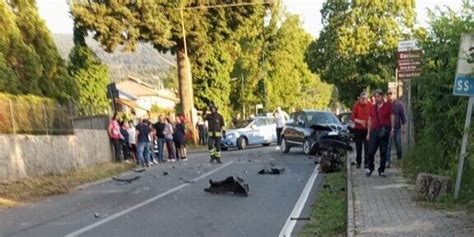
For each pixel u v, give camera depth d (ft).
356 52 146.00
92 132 76.54
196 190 49.01
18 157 56.29
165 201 43.42
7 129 58.54
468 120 33.83
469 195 35.17
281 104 269.23
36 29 73.31
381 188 42.42
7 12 67.21
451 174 38.29
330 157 60.29
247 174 59.88
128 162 79.56
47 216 38.75
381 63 144.56
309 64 162.81
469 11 40.19
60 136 66.74
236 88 249.34
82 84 156.35
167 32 126.82
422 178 36.22
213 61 178.50
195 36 132.98
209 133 76.79
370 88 143.84
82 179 60.80
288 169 64.08
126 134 82.58
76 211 40.52
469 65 33.55
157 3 126.11
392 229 28.86
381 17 145.59
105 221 35.78
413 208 34.19
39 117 65.10
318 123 83.05
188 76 135.85
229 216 36.65
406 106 60.85
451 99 39.37
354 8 147.23
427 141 43.01
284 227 33.04
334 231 31.60
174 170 68.08
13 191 49.44
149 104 261.65
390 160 56.90
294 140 85.40
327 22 153.17
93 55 161.99
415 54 50.49
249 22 139.54
